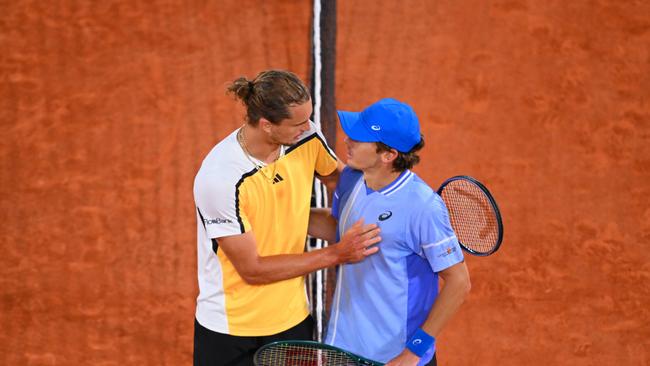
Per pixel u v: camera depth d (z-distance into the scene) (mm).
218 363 17125
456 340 22750
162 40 31016
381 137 14695
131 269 24609
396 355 15672
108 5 32125
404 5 31859
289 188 16172
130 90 29422
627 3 31688
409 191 15039
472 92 29156
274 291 16516
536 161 27188
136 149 27672
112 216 25875
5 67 30062
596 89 29234
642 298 23938
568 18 31281
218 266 16453
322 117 28297
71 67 30156
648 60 30109
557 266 24578
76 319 23391
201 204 15641
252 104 14961
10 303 23781
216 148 16047
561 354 22531
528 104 28781
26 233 25516
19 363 22281
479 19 31375
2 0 32062
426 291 15539
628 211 26000
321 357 15297
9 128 28266
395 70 29844
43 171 27094
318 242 23750
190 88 29469
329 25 31281
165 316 23422
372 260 15469
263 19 31625
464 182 16234
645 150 27641
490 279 24203
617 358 22500
